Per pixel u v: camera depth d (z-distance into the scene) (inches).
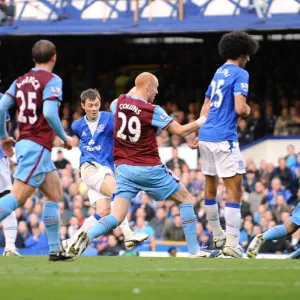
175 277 749.9
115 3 2133.4
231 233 1013.2
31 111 850.1
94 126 1091.3
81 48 2385.6
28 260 916.0
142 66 2348.7
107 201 1093.1
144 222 1699.1
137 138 906.1
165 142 1936.5
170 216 1697.8
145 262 901.8
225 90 1005.8
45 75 852.0
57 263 875.4
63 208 1808.6
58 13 2158.0
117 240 1662.2
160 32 2074.3
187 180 1786.4
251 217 1662.2
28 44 2359.7
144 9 2110.0
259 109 2037.4
